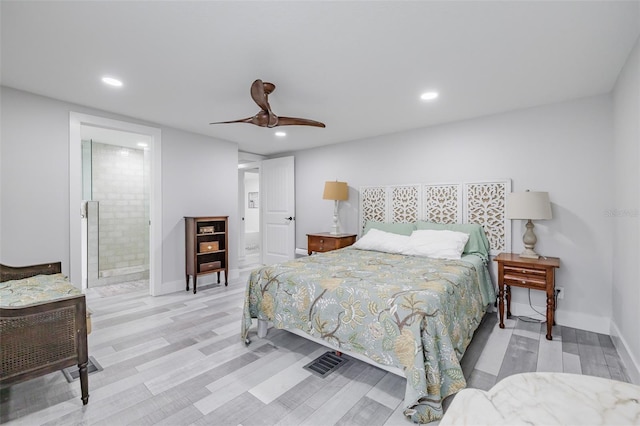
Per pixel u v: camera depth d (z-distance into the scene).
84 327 1.72
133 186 4.80
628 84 2.04
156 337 2.57
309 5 1.55
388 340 1.73
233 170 4.62
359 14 1.62
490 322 2.92
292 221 5.16
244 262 6.12
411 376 1.58
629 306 2.05
